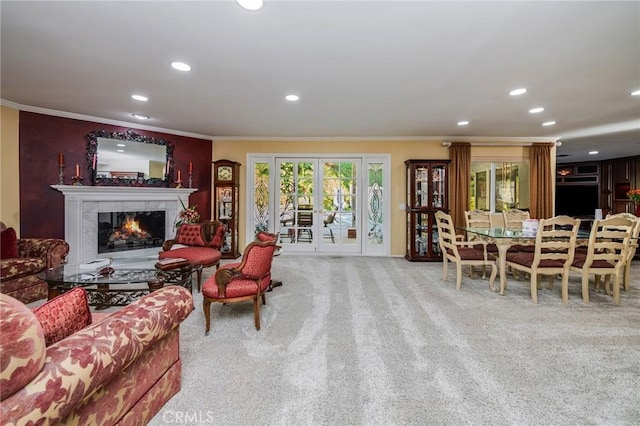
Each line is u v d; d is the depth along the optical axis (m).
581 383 1.76
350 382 1.77
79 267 2.74
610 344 2.22
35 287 3.08
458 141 5.45
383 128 4.81
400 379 1.80
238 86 3.01
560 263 3.12
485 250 3.61
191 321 2.64
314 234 5.70
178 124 4.61
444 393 1.68
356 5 1.75
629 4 1.72
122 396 1.29
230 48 2.26
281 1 1.71
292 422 1.47
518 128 4.78
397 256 5.52
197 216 4.56
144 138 4.74
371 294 3.35
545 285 3.68
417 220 5.26
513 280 3.92
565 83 2.92
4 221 3.60
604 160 7.93
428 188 5.17
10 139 3.64
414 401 1.61
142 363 1.41
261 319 2.66
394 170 5.55
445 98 3.35
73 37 2.12
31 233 3.82
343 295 3.31
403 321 2.62
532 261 3.16
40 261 3.12
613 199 7.72
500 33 2.04
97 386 1.07
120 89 3.12
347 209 5.67
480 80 2.84
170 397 1.62
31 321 0.87
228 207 5.50
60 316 1.26
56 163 4.00
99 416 1.17
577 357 2.04
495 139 5.45
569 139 5.55
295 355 2.07
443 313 2.80
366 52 2.31
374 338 2.31
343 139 5.55
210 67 2.59
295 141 5.60
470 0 1.70
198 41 2.16
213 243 3.93
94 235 4.26
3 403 0.80
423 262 5.01
